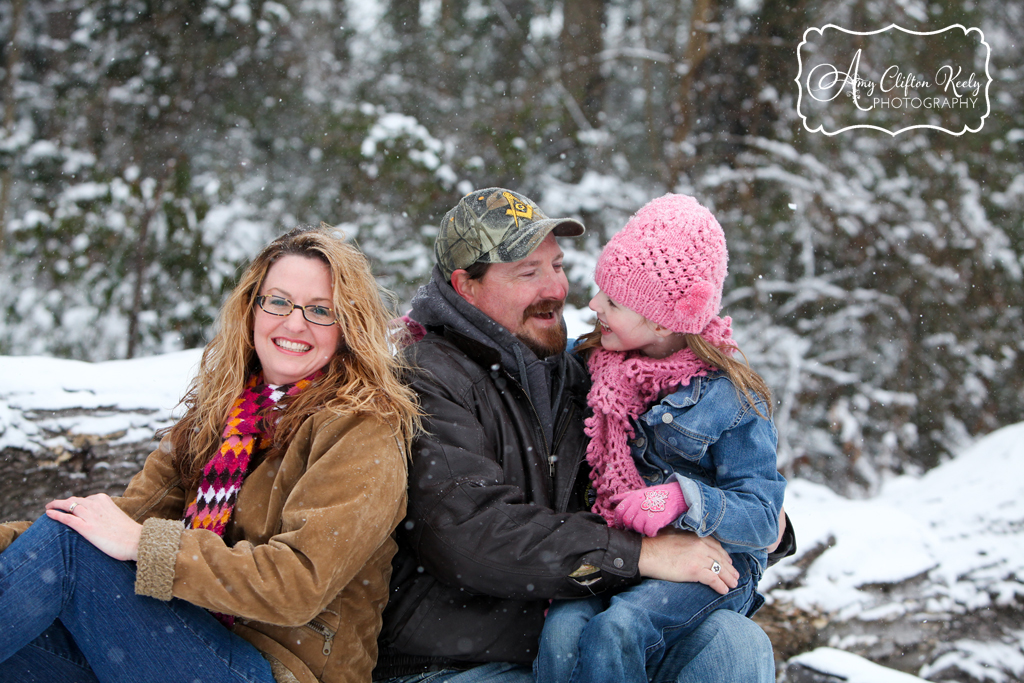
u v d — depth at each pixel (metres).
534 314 2.24
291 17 7.52
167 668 1.60
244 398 1.93
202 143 6.80
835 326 7.69
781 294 7.88
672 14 9.27
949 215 7.72
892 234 7.73
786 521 2.22
